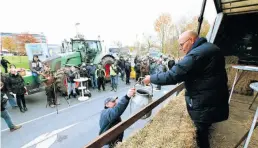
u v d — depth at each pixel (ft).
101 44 32.50
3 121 15.28
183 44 4.78
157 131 6.02
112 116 6.79
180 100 8.79
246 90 10.94
